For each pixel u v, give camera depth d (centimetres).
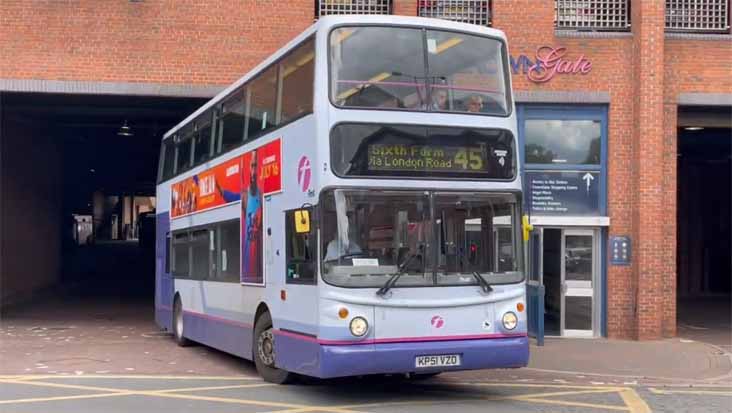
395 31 959
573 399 1020
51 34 1656
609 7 1694
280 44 1689
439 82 965
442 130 951
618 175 1656
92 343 1592
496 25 1661
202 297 1392
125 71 1667
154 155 3947
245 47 1684
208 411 920
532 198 1659
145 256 4853
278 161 1041
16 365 1305
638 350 1481
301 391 1057
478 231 955
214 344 1316
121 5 1667
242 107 1209
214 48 1680
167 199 1689
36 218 2678
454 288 932
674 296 1644
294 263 977
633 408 959
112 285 3181
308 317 930
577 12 1689
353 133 920
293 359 977
